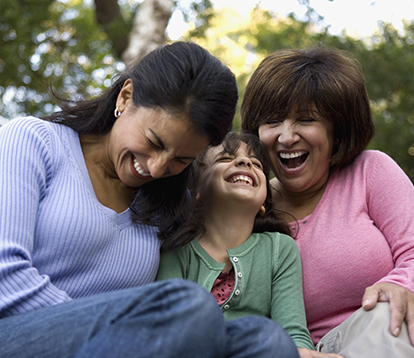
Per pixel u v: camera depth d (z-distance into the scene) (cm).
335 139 188
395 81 725
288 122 181
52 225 128
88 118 149
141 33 534
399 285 147
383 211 174
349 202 179
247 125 195
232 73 137
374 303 143
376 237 169
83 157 144
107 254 139
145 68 134
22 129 132
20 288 109
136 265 146
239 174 173
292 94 176
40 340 94
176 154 132
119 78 146
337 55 192
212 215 174
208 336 90
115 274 141
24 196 121
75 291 134
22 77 729
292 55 188
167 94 125
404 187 175
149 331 88
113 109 146
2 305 107
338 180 189
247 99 193
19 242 116
